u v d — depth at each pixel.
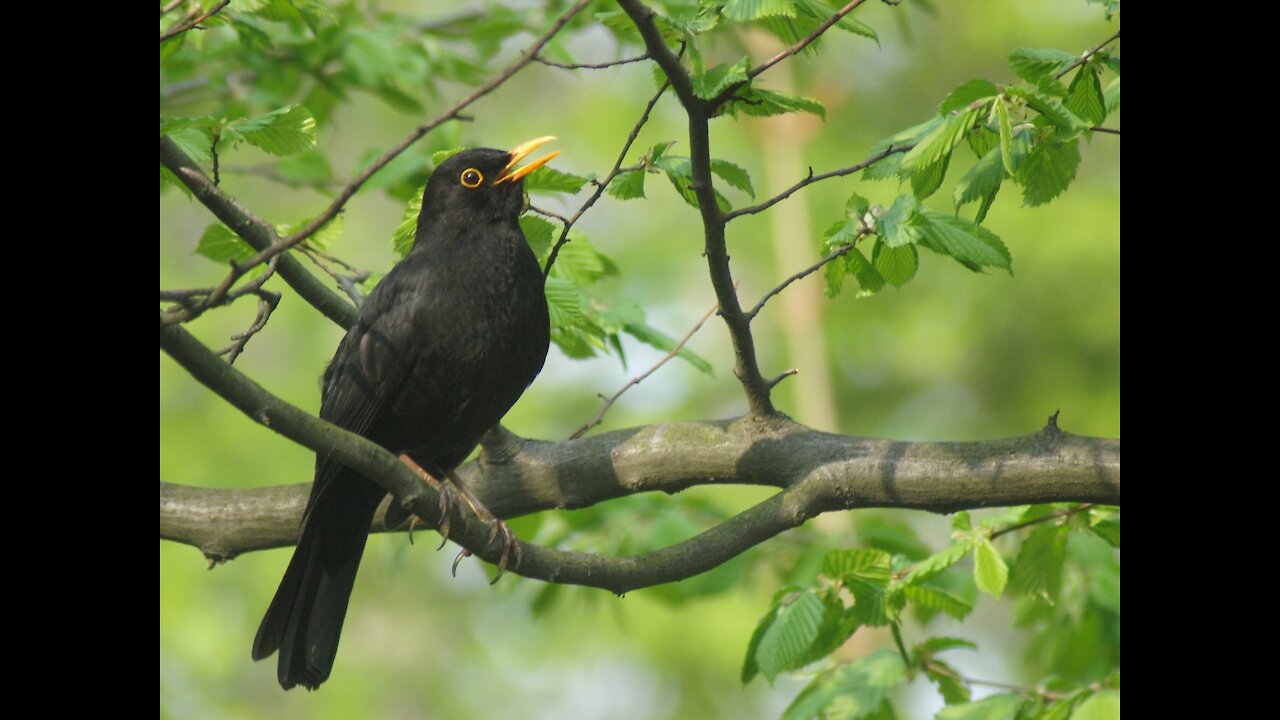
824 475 8.20
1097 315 21.98
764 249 24.00
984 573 8.20
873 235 7.79
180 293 5.84
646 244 24.64
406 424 8.83
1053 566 8.77
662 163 7.76
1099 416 22.25
